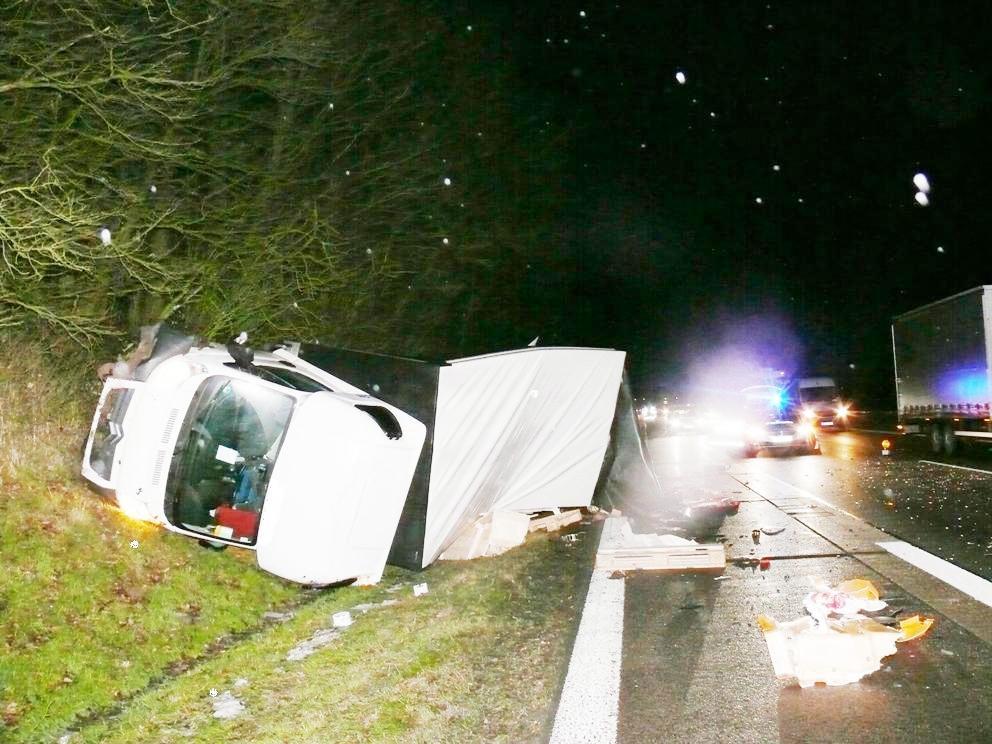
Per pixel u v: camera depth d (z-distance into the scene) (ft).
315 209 45.80
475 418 36.88
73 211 30.83
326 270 49.37
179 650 27.02
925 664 22.65
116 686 24.03
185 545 34.09
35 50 33.53
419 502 35.12
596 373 43.93
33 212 30.37
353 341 62.95
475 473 37.24
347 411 31.40
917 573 32.07
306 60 42.09
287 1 39.86
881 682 21.53
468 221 71.36
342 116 54.03
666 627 27.09
